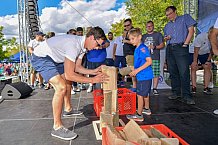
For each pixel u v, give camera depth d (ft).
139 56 10.36
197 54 16.40
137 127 5.35
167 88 19.30
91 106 13.01
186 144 4.86
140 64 10.42
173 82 14.74
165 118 10.47
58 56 8.56
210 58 16.21
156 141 4.49
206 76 16.43
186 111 11.64
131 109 11.01
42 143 7.82
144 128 6.12
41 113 11.69
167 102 13.79
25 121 10.34
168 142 4.47
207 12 24.16
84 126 9.48
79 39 8.23
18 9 23.57
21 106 13.39
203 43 16.14
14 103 14.24
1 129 9.32
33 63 8.86
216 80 22.25
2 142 7.98
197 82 22.71
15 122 10.22
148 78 10.18
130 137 5.45
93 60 14.57
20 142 7.96
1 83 23.02
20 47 24.02
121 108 10.77
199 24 25.21
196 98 14.90
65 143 7.79
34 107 13.08
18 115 11.38
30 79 23.25
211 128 9.03
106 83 7.63
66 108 11.08
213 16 23.32
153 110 11.92
